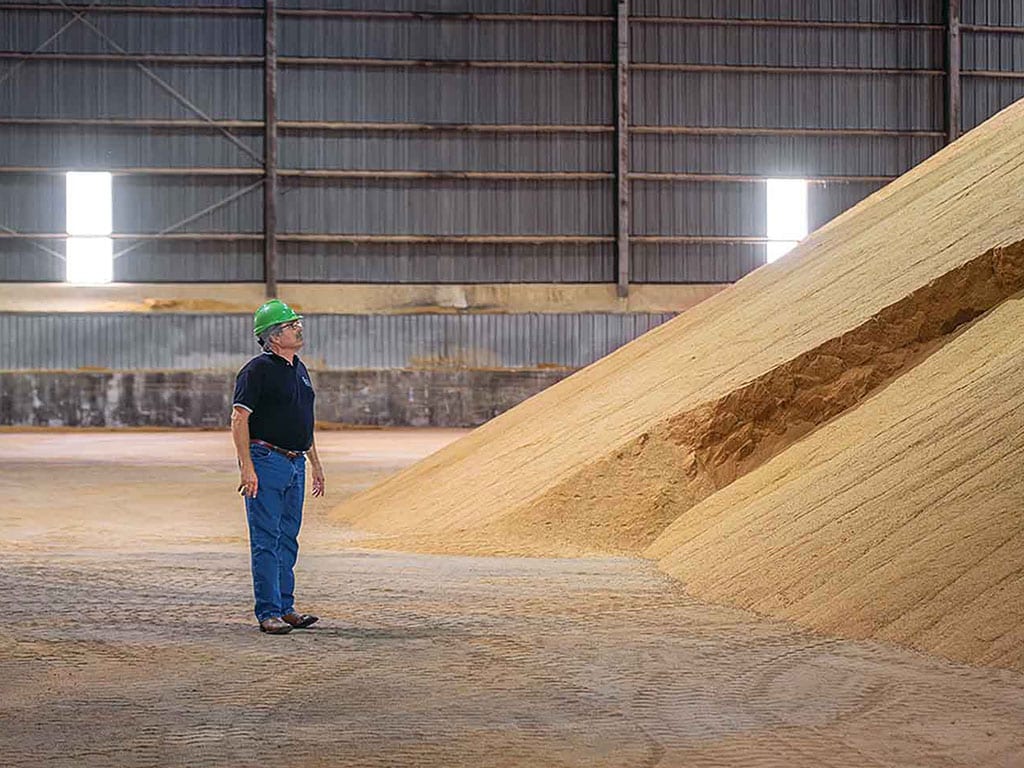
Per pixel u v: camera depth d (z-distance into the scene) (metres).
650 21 35.66
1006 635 6.23
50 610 7.89
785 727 5.13
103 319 34.72
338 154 35.44
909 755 4.74
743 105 36.06
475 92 35.66
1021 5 36.62
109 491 18.55
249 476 7.27
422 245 35.84
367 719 5.30
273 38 34.88
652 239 36.03
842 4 36.06
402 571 9.62
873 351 11.62
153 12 34.69
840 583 7.55
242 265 35.34
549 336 35.97
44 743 4.96
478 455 14.64
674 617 7.61
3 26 34.22
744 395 11.50
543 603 8.14
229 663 6.40
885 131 36.31
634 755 4.76
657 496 11.19
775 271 16.33
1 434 33.28
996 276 11.67
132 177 34.88
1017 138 15.36
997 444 8.30
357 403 35.50
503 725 5.20
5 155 34.44
